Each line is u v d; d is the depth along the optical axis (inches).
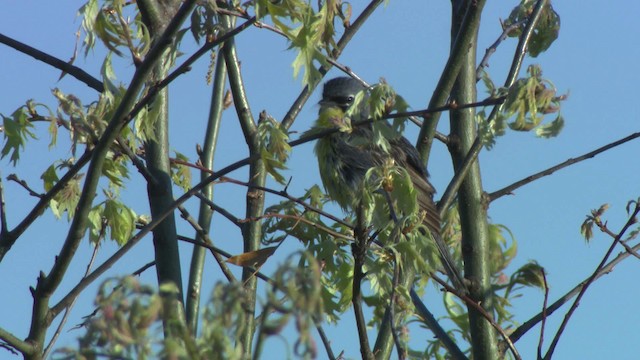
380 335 410.3
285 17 308.7
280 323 174.2
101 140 307.4
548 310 430.6
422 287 472.1
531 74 317.7
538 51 490.3
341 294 391.9
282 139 335.3
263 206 445.7
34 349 308.7
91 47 325.4
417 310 439.8
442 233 514.6
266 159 335.9
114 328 172.6
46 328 313.3
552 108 315.6
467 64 484.7
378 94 321.1
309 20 308.7
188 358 173.8
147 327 173.9
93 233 395.2
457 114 479.8
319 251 387.5
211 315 180.1
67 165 377.7
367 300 442.3
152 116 343.3
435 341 449.7
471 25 422.3
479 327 438.0
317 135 339.9
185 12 295.6
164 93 418.9
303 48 309.3
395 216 324.2
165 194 400.8
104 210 398.3
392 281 327.6
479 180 467.8
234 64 449.7
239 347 182.4
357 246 318.0
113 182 388.8
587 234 430.6
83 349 173.9
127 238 399.9
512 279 441.1
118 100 331.6
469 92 481.7
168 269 391.2
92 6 325.4
